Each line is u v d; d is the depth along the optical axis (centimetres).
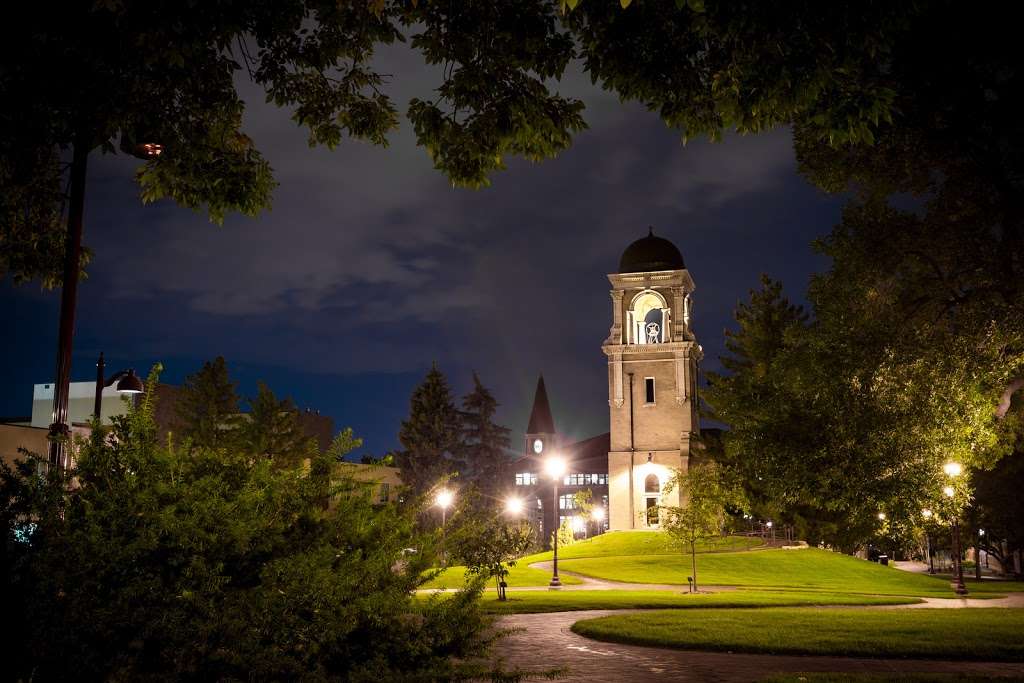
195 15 1115
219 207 1454
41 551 561
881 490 1697
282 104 1404
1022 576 8562
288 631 568
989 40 1486
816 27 975
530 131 1221
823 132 1080
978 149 1733
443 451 9000
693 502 4494
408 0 1173
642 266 9300
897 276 2088
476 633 629
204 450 668
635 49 1161
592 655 1773
